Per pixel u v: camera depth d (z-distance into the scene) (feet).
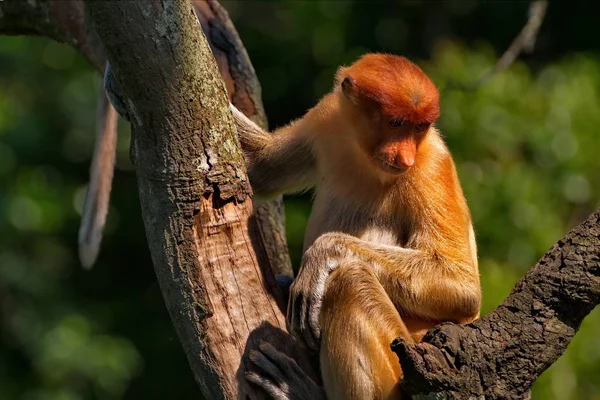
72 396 85.15
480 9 89.56
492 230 68.64
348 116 33.60
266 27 93.30
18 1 45.32
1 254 87.66
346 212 34.81
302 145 35.83
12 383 85.46
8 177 88.22
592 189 70.90
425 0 90.94
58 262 93.04
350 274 31.04
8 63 93.56
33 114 92.32
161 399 91.61
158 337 92.48
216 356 28.53
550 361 26.27
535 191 69.36
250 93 41.09
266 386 28.76
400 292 32.30
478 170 69.87
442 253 33.09
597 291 26.21
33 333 86.69
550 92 72.59
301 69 92.22
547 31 86.22
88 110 93.56
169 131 27.50
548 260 26.76
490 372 26.03
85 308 91.25
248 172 36.27
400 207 34.06
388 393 30.60
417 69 33.53
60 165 92.07
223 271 28.71
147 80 26.58
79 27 44.50
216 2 41.81
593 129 71.67
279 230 41.88
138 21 25.82
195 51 27.25
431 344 26.18
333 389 30.66
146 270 96.58
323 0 91.91
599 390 65.16
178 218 28.12
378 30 91.04
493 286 64.69
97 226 45.91
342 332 30.63
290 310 31.09
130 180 96.27
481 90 71.10
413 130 32.94
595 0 87.20
